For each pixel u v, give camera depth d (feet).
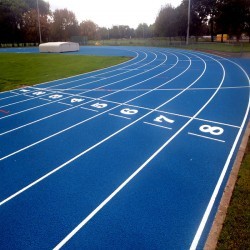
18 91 52.95
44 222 16.75
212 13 181.47
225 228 14.82
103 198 18.97
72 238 15.46
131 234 15.64
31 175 22.15
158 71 72.49
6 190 20.15
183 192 19.34
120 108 39.70
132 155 25.08
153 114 36.45
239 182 19.19
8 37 227.61
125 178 21.38
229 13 160.45
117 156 25.00
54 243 15.12
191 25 180.24
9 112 39.55
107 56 114.83
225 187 19.39
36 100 45.85
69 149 26.73
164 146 26.66
